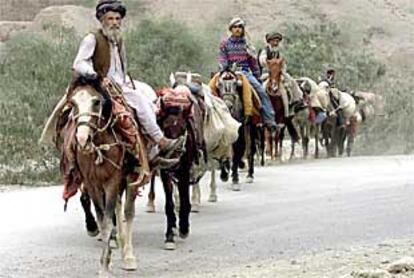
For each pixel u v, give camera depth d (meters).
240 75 19.03
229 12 60.00
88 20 56.16
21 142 23.36
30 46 33.97
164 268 11.77
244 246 13.16
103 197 11.20
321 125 29.89
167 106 12.55
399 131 35.56
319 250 12.80
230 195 18.44
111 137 11.02
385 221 15.10
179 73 15.26
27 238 13.87
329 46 49.25
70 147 11.20
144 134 11.92
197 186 16.30
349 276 10.60
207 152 15.54
